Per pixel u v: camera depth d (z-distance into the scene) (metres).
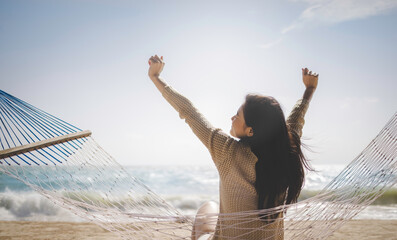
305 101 1.94
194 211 11.30
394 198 10.99
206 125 1.51
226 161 1.45
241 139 1.54
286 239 1.74
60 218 7.90
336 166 52.69
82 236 4.20
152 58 1.73
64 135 1.82
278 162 1.45
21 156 1.71
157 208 1.91
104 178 1.96
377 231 4.53
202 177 29.30
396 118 1.71
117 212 1.72
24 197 8.81
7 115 1.82
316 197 1.59
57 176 1.83
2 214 8.16
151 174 33.81
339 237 4.15
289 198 1.53
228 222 1.51
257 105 1.47
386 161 1.69
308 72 2.04
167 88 1.64
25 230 4.60
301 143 1.74
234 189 1.46
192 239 1.80
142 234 1.75
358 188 1.67
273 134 1.46
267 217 1.49
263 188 1.45
